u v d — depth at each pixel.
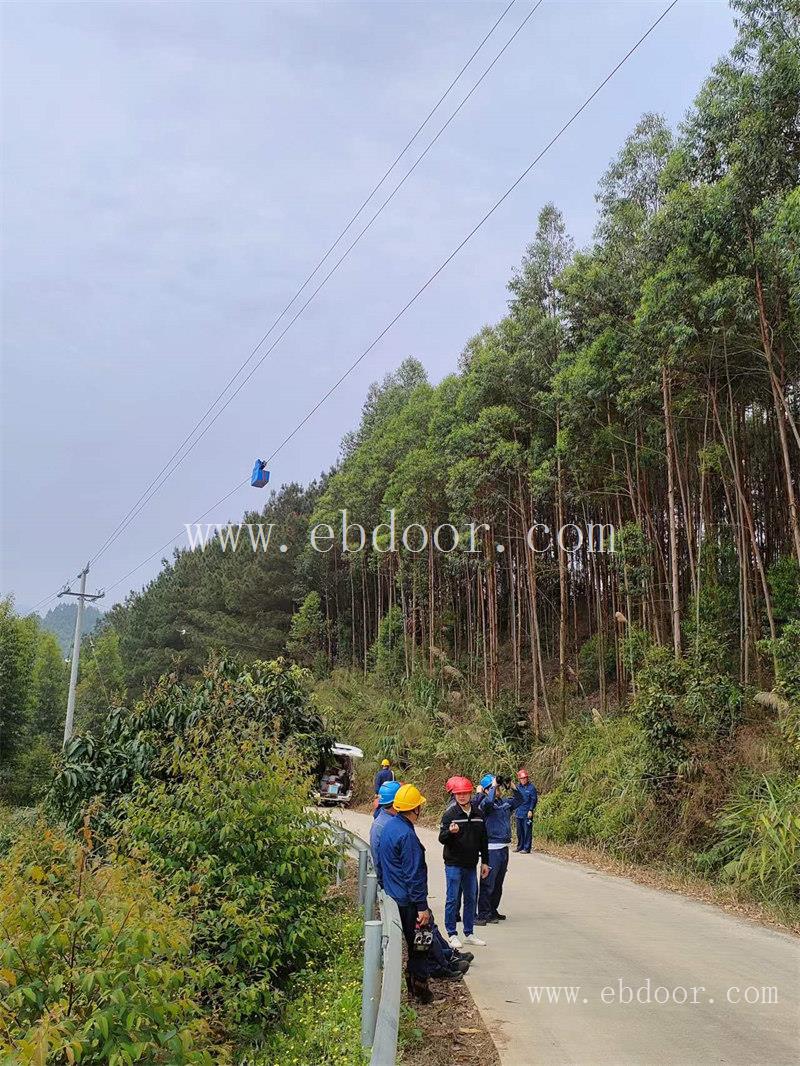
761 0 16.17
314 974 7.72
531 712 33.22
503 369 30.36
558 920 11.05
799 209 13.96
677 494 30.61
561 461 28.62
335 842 10.44
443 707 36.47
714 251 17.61
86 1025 3.79
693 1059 5.77
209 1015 6.73
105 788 9.90
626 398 23.89
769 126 16.22
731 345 20.50
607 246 24.92
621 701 29.73
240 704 12.06
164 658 59.44
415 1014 6.64
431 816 26.86
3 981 3.88
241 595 59.25
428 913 7.23
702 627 22.30
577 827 19.84
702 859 14.38
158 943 4.45
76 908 4.36
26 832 5.79
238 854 7.93
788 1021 6.61
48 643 63.91
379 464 46.56
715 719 16.56
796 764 14.41
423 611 45.94
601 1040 6.16
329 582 58.25
